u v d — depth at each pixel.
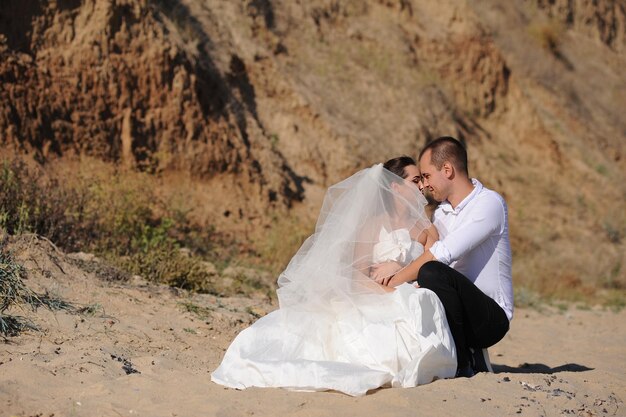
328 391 4.23
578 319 10.40
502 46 20.36
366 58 16.33
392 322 4.46
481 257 5.00
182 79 11.66
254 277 9.18
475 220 4.88
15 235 6.50
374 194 4.76
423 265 4.78
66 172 10.19
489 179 16.50
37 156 10.06
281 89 13.99
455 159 5.02
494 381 4.59
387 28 17.36
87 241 8.27
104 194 9.54
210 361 5.10
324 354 4.52
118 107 11.09
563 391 4.63
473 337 4.89
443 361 4.50
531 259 15.07
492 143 17.69
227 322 6.13
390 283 4.78
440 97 16.95
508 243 5.04
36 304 5.36
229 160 11.90
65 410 3.74
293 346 4.52
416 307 4.47
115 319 5.54
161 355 5.00
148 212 10.15
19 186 8.29
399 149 14.73
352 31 16.69
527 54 20.97
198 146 11.67
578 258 15.70
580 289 14.46
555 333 8.62
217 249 10.38
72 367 4.36
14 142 9.92
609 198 18.00
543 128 18.47
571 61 23.20
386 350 4.39
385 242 4.79
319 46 15.84
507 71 18.77
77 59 10.84
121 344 5.06
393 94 15.82
